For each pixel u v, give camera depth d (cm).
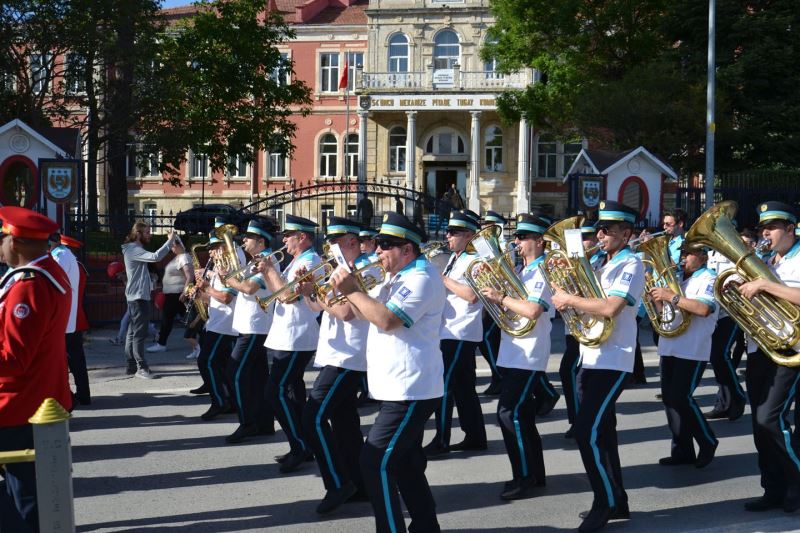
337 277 511
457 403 804
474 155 4150
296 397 728
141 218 1628
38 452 405
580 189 1662
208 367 898
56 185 1427
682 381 738
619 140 2202
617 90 2150
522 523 607
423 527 546
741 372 1167
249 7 2997
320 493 674
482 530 594
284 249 761
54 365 496
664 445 822
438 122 4350
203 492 676
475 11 4312
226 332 894
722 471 736
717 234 596
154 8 2516
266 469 737
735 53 2542
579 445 597
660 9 2430
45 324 478
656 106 2095
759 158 2516
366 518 617
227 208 1983
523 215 688
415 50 4384
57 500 407
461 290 767
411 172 4166
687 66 2536
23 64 2405
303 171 4662
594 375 604
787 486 618
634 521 608
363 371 632
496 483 702
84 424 890
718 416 945
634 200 1728
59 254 918
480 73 4125
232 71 2905
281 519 616
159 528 598
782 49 2470
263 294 816
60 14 2330
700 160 2425
